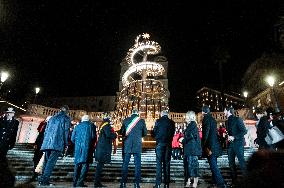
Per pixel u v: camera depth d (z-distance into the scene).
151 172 11.45
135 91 24.53
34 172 9.59
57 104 40.50
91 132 7.98
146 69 25.69
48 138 7.52
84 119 8.18
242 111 29.09
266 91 34.34
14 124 9.62
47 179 7.16
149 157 14.16
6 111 9.64
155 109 23.58
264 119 8.52
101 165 7.77
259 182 1.31
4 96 31.56
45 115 29.11
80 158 7.51
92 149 7.96
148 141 20.73
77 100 40.59
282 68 35.25
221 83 37.03
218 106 44.25
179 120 29.16
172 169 11.75
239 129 7.77
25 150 14.79
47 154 7.80
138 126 7.69
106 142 8.08
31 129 27.72
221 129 17.69
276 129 7.69
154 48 26.92
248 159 1.52
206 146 7.29
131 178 10.66
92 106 39.84
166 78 36.84
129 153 7.40
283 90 30.95
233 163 7.77
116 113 24.92
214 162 7.15
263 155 1.44
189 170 7.38
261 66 38.44
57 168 11.30
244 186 1.34
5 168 2.25
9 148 9.45
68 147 14.57
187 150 7.45
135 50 27.39
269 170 1.34
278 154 1.43
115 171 11.50
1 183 2.16
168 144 7.64
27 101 34.53
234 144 7.73
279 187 1.27
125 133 7.66
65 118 7.85
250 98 38.72
